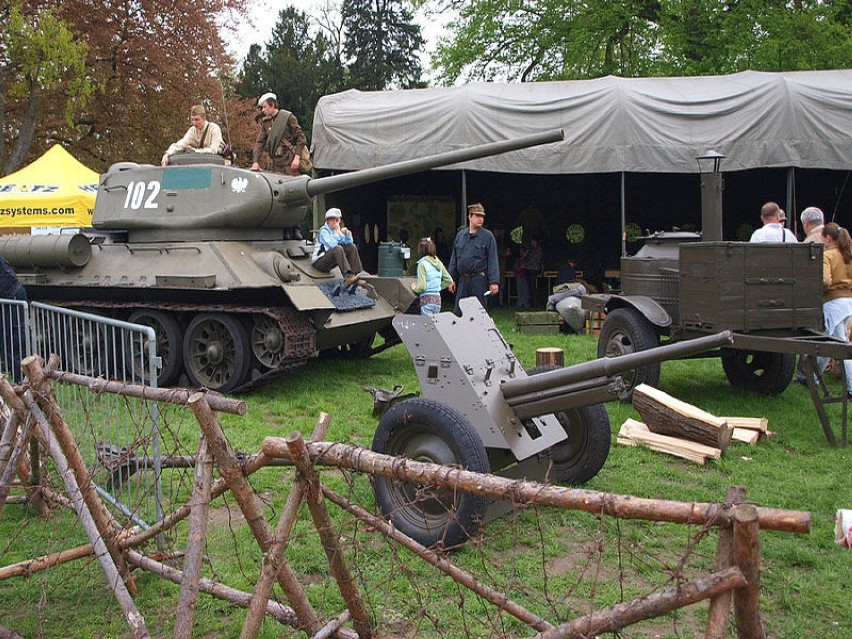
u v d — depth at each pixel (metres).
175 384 10.45
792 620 4.32
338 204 19.52
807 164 15.71
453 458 5.18
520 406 5.59
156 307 10.27
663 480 6.64
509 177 21.52
